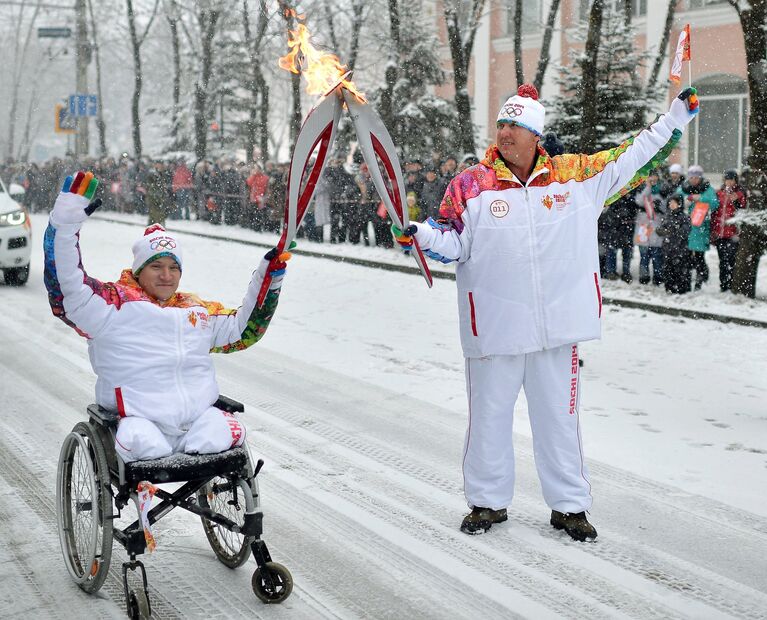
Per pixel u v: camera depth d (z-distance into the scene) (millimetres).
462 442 6328
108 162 30328
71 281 3805
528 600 4039
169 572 4375
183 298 4129
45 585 4234
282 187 20672
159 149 30484
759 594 4098
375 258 15852
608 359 8930
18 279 13453
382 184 4133
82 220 3729
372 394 7570
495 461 4773
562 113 15008
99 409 4020
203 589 4188
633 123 14641
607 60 14750
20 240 13211
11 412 7031
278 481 5551
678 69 4742
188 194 25203
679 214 12102
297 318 11031
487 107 25078
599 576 4277
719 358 8977
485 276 4598
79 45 31047
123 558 4562
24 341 9656
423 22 20234
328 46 21984
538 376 4668
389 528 4852
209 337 4098
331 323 10711
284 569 3994
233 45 27625
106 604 4051
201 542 4746
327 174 18141
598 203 4695
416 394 7566
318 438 6406
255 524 3887
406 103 19562
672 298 11781
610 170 4684
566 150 14594
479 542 4664
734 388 7836
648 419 6852
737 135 20281
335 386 7832
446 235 4559
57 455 6035
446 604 4008
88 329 3918
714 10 20047
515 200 4574
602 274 13477
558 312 4574
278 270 3936
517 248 4551
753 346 9477
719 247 12250
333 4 21188
